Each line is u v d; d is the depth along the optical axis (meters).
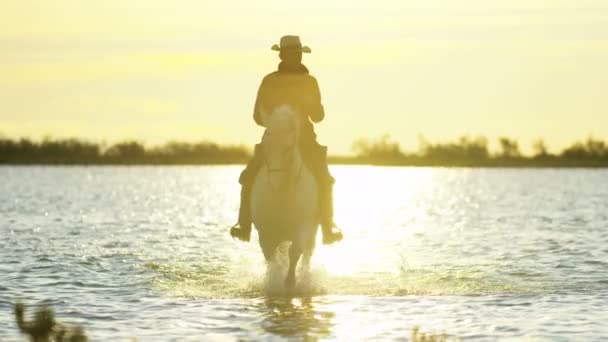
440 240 27.31
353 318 13.52
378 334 12.40
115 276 17.91
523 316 13.74
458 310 14.23
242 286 16.61
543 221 35.88
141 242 25.52
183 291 16.06
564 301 15.10
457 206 51.16
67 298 15.30
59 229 30.02
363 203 56.47
